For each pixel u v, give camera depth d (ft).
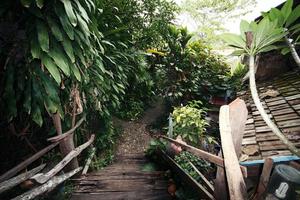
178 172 10.45
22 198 6.48
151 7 19.47
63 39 6.71
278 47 4.96
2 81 7.25
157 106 26.99
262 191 4.61
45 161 11.00
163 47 24.91
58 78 6.47
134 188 11.27
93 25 8.54
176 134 13.67
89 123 14.52
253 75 4.77
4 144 9.56
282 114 9.82
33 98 7.08
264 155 7.46
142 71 20.93
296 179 4.20
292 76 13.85
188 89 23.52
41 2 5.70
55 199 9.48
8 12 6.61
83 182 11.71
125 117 23.26
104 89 12.50
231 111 5.48
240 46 4.85
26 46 6.61
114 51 14.28
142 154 17.29
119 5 15.74
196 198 8.57
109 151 16.14
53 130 10.52
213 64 25.53
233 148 4.94
